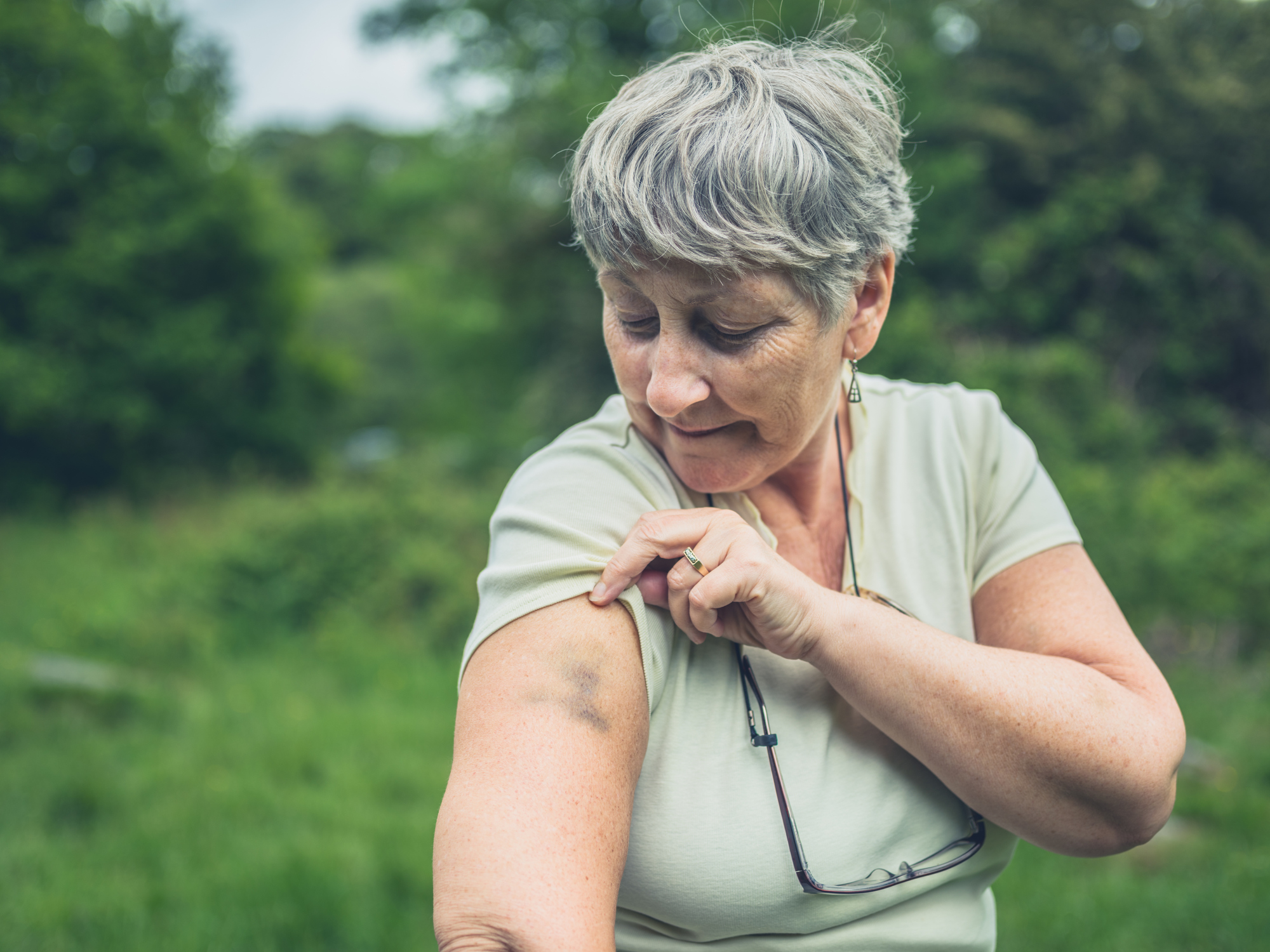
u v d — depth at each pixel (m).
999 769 0.87
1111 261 9.68
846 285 0.84
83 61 13.15
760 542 0.86
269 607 6.81
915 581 1.02
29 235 12.97
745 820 0.86
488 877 0.71
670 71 0.84
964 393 1.12
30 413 12.17
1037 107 10.95
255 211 14.01
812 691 0.93
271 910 3.23
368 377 23.27
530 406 13.41
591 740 0.78
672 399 0.83
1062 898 3.17
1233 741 4.73
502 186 13.95
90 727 5.03
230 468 13.97
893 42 10.27
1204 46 9.64
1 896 3.30
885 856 0.91
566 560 0.84
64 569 8.63
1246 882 3.25
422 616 6.66
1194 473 7.62
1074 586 1.03
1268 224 9.77
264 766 4.53
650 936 0.91
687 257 0.76
